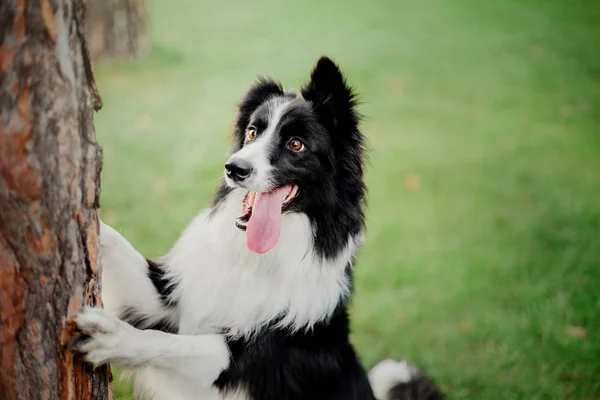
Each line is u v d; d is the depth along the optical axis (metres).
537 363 5.05
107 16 12.15
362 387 3.82
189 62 12.54
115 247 3.50
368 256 6.55
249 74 11.91
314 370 3.55
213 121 9.55
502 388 4.80
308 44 14.05
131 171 7.71
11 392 2.64
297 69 12.24
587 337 5.35
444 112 10.88
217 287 3.48
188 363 3.20
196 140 8.77
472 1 17.88
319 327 3.58
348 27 15.50
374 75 12.40
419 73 12.66
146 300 3.60
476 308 5.79
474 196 7.98
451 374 4.96
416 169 8.65
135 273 3.55
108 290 3.53
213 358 3.29
